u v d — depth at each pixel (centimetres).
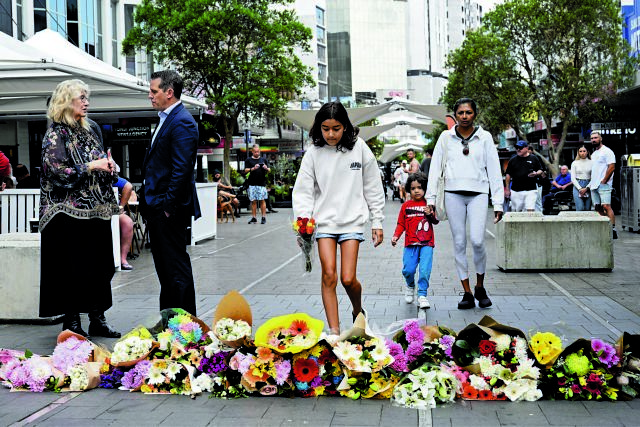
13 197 1088
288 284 960
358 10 16500
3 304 720
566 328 554
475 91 3469
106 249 649
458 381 456
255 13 3319
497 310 750
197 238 1571
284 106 3409
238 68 3384
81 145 631
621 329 641
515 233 1059
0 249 719
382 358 464
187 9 3247
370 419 424
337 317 560
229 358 483
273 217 2612
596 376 454
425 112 2566
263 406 454
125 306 811
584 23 3088
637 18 2900
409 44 18350
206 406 456
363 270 1094
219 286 953
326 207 578
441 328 498
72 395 484
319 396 474
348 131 577
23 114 1664
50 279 627
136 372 494
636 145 2978
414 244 782
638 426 404
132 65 3806
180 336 505
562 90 3177
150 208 613
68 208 624
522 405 448
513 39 3331
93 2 3344
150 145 623
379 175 591
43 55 1095
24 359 518
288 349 464
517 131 3478
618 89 3011
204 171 3934
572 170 1616
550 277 999
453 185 759
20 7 2767
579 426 405
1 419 434
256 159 2269
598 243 1050
